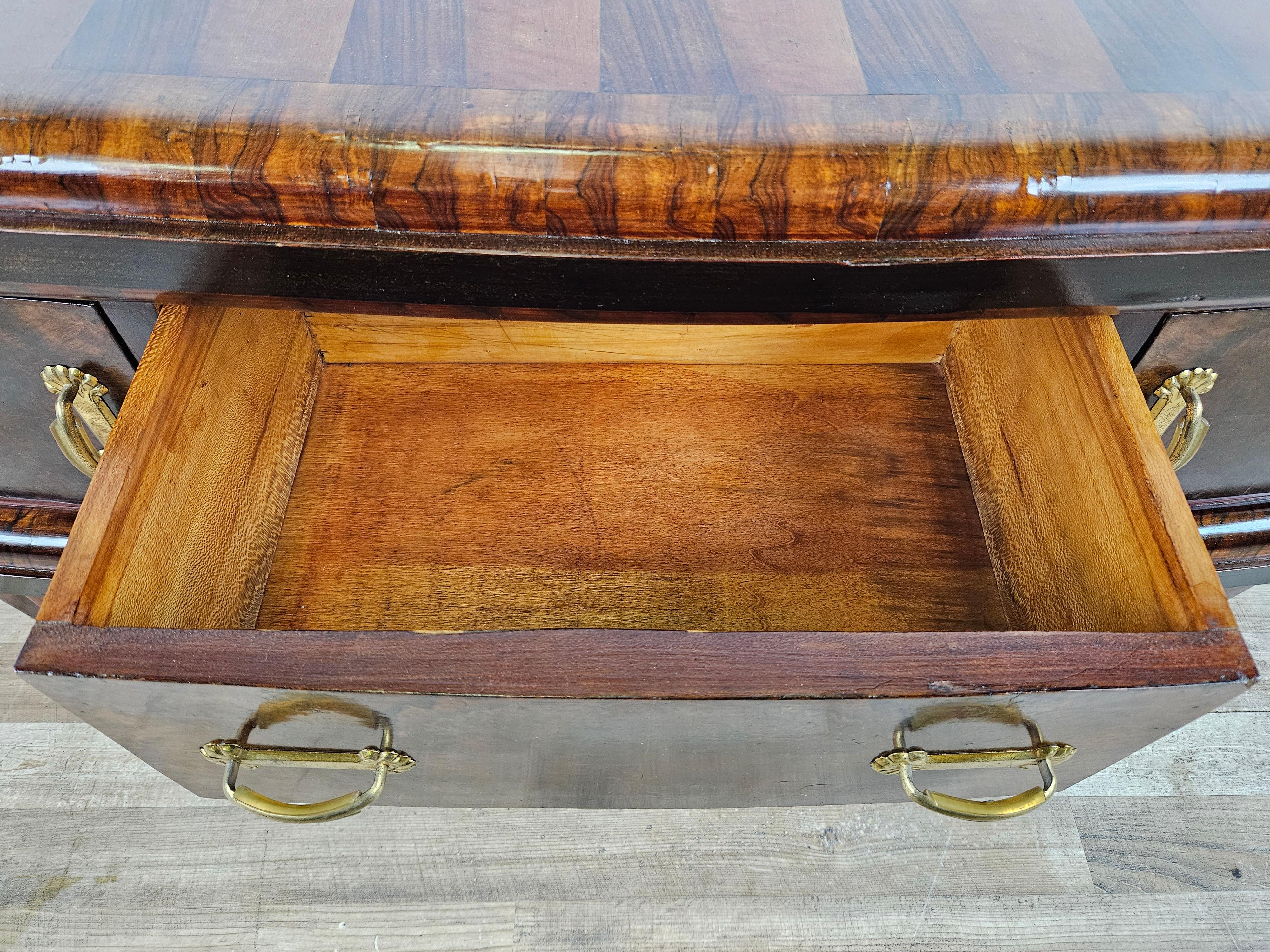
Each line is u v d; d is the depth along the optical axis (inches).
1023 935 27.8
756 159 16.6
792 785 22.0
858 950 27.5
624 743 18.0
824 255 16.9
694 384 28.5
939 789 23.6
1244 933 27.9
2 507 26.2
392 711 16.2
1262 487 26.3
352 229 17.0
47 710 31.4
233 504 22.5
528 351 28.3
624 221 16.7
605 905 28.1
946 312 19.0
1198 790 30.5
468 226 16.8
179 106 16.9
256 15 19.7
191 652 15.6
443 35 19.3
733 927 27.8
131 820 29.1
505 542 24.8
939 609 24.3
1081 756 20.2
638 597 24.0
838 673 15.5
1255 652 34.2
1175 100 18.1
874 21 20.6
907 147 16.9
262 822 29.2
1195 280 18.1
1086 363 19.8
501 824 29.5
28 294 19.2
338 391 27.8
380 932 27.5
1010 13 21.0
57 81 17.3
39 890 27.7
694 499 25.8
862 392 28.5
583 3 20.7
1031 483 23.1
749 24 20.2
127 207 16.8
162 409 18.7
